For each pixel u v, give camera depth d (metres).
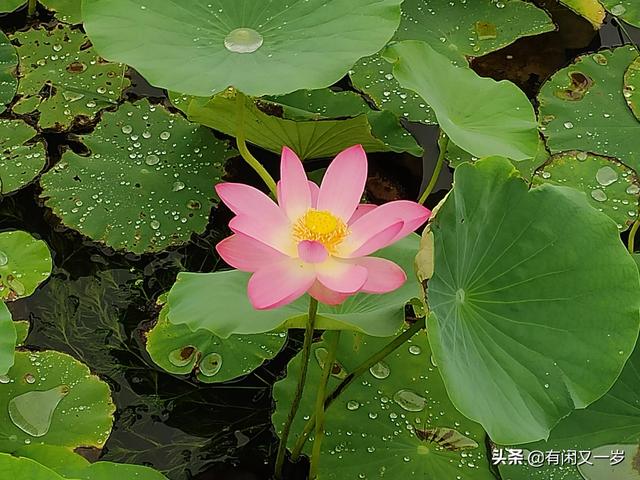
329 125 1.54
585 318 1.19
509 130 1.41
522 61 1.88
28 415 1.36
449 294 1.19
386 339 1.43
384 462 1.32
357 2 1.39
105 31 1.35
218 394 1.46
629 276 1.19
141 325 1.52
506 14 1.89
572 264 1.20
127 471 1.25
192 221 1.59
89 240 1.59
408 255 1.29
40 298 1.55
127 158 1.65
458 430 1.35
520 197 1.22
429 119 1.72
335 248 1.12
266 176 1.51
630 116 1.75
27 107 1.73
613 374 1.18
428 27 1.86
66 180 1.61
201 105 1.56
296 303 1.26
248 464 1.40
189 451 1.41
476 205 1.22
